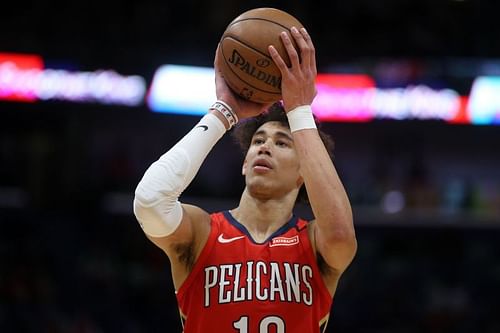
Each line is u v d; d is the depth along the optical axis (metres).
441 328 34.53
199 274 10.20
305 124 10.03
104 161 37.75
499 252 36.19
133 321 34.22
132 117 34.81
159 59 33.41
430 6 34.62
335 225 9.68
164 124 35.75
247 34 10.08
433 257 36.50
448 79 33.38
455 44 33.88
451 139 38.62
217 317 9.95
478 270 36.06
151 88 33.44
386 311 34.97
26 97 32.97
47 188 36.72
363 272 36.00
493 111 33.28
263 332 9.85
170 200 9.81
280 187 10.57
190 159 9.98
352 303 35.22
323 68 33.47
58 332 32.03
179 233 10.06
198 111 33.66
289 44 10.00
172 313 34.75
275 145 10.67
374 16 34.75
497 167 38.81
